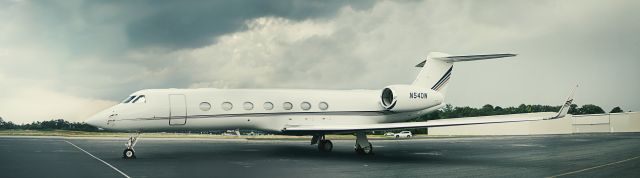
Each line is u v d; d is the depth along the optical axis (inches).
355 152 958.4
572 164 675.4
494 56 944.3
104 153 871.1
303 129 850.8
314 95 940.0
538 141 1553.9
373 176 540.1
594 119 2947.8
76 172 561.9
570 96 663.1
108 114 775.1
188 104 823.1
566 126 2728.8
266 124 886.4
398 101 946.7
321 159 773.3
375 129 803.4
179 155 842.2
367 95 991.0
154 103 801.6
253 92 891.4
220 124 850.8
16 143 1243.2
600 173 554.9
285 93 918.4
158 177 522.6
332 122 937.5
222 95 858.1
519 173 563.5
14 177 514.9
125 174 546.3
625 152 912.3
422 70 1012.5
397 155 880.3
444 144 1364.4
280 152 943.7
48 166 629.9
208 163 691.4
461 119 754.8
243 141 1487.5
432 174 559.2
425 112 1011.9
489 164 686.5
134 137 807.7
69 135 2003.0
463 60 1002.1
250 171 588.4
